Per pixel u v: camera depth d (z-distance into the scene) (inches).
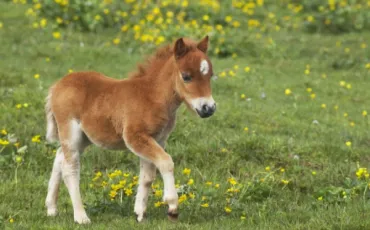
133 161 744.3
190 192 626.2
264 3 1665.8
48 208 578.2
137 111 531.5
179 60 522.6
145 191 558.6
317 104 1055.0
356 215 543.5
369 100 1107.9
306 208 598.9
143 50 1274.6
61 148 578.9
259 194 643.5
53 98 565.9
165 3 1491.1
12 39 1268.5
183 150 770.8
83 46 1257.4
